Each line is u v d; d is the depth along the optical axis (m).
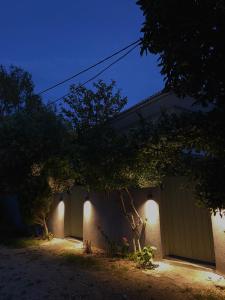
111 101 13.07
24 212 13.12
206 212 7.50
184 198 8.04
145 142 6.87
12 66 21.83
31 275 7.52
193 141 5.96
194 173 5.60
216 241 6.78
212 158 5.45
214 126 5.25
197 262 7.55
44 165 12.23
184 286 6.26
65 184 12.29
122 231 9.49
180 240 8.09
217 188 4.79
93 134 9.66
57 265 8.45
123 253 8.92
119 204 9.68
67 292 6.18
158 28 4.33
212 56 3.98
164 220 8.39
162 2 4.04
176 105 10.79
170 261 7.91
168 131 6.31
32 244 11.90
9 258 9.65
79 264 8.42
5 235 14.27
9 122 12.96
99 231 10.53
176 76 4.38
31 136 12.12
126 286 6.43
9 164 13.05
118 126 13.14
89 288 6.38
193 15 4.00
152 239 8.37
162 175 7.54
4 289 6.54
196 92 4.34
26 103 20.20
